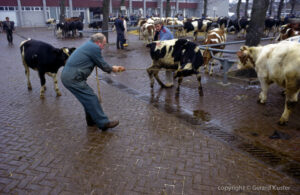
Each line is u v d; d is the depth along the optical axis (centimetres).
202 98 624
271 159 364
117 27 1405
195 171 338
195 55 586
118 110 549
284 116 463
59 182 317
